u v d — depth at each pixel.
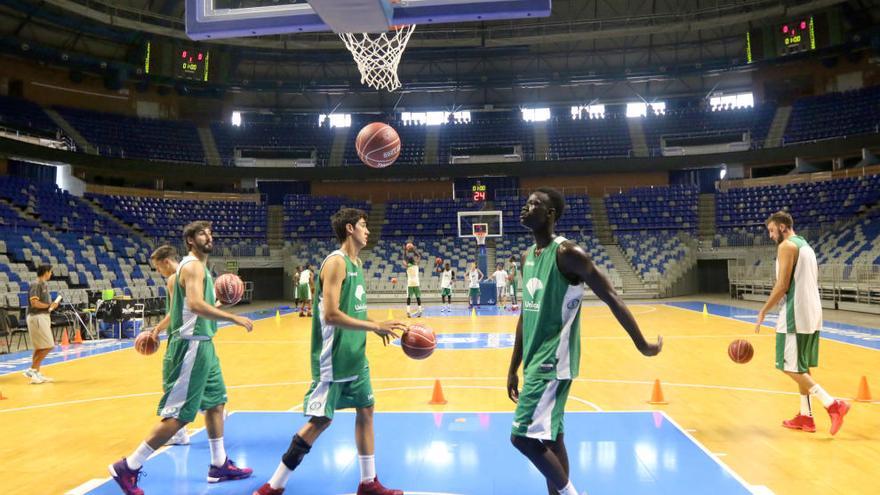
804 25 24.39
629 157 26.69
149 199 25.27
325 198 28.53
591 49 29.05
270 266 25.75
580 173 28.19
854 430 5.02
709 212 26.75
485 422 5.38
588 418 5.43
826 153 24.00
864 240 19.75
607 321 14.71
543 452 2.92
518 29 24.45
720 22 22.80
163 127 27.62
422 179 29.94
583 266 2.84
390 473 4.06
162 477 4.07
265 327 14.68
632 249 25.14
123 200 24.39
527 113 32.50
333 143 30.09
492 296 21.42
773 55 25.14
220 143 28.53
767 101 29.12
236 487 3.88
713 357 9.02
